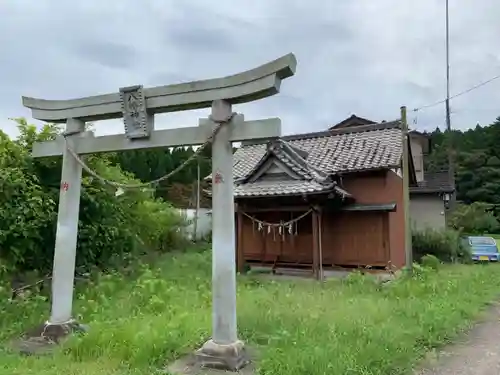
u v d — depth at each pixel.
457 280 11.84
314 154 16.83
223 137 6.00
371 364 5.24
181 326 6.71
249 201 14.80
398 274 12.69
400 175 15.20
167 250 18.88
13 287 9.20
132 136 6.75
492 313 8.94
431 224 22.64
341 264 15.13
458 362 5.82
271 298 9.41
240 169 17.31
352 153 16.02
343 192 14.15
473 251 19.95
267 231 16.23
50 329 6.76
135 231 13.00
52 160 9.82
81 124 7.40
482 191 38.50
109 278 10.16
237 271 15.00
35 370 5.20
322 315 7.63
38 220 9.16
